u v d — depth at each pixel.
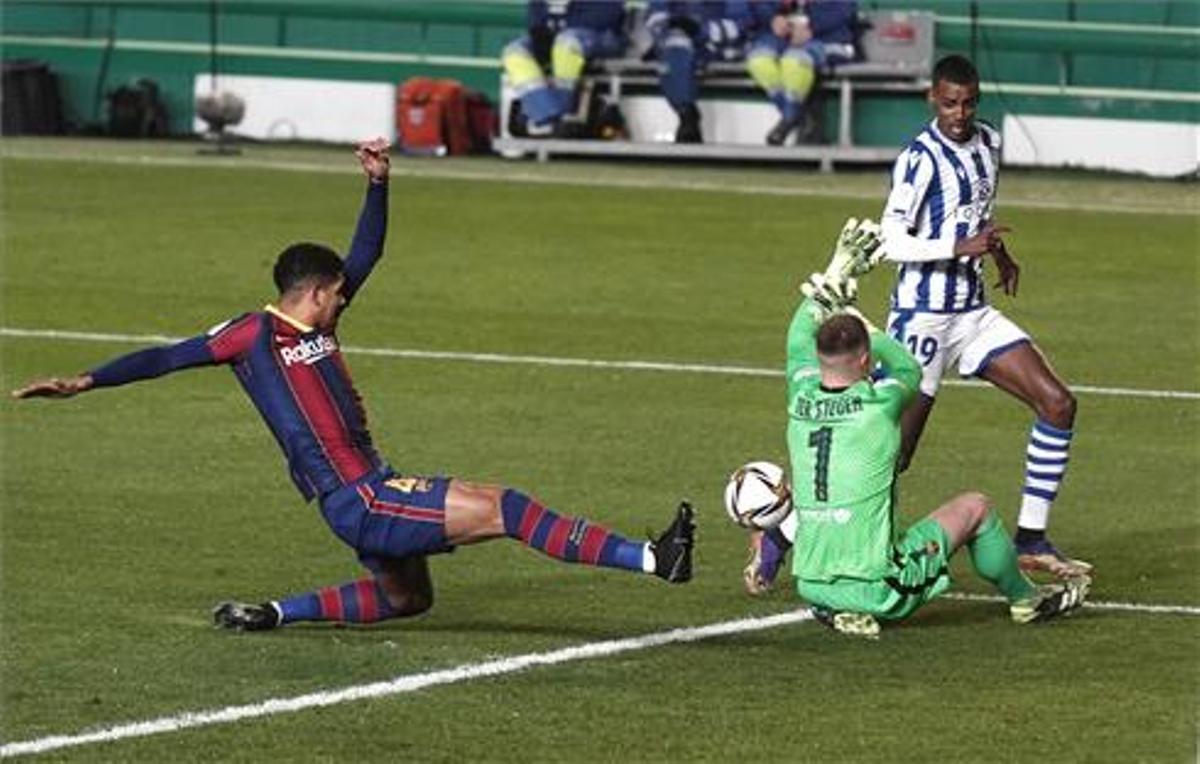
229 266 59.28
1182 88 88.00
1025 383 31.45
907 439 32.31
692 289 57.22
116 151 86.69
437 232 66.19
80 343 48.38
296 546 32.03
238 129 94.19
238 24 96.06
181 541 32.25
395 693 25.11
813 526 27.23
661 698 25.03
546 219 69.69
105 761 22.83
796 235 67.38
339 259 27.14
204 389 43.22
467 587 29.97
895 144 87.88
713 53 87.62
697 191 77.62
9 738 23.48
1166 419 42.38
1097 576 31.11
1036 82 88.88
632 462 38.03
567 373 45.97
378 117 93.00
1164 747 23.45
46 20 96.94
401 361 46.84
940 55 89.81
